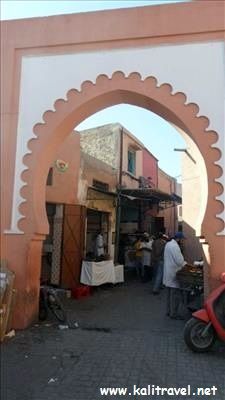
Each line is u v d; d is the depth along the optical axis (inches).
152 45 251.3
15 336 227.3
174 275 287.9
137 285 470.3
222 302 202.5
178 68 246.7
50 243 404.5
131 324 267.1
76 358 193.2
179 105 243.1
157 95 246.4
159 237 451.2
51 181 400.5
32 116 257.4
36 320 258.2
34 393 152.9
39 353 199.5
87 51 257.9
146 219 681.6
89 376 170.7
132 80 249.9
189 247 511.2
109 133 614.9
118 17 256.4
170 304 290.4
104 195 524.7
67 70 258.7
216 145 235.9
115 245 538.0
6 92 261.3
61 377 169.2
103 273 413.4
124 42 254.2
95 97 252.5
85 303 346.6
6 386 159.0
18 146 255.6
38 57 263.7
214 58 243.9
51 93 257.9
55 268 395.9
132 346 213.5
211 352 203.2
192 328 202.5
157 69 248.7
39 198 254.5
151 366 182.9
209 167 234.7
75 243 397.4
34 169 251.6
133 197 587.2
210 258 228.2
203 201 241.3
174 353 201.5
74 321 271.4
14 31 268.5
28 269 245.3
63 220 400.5
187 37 248.1
